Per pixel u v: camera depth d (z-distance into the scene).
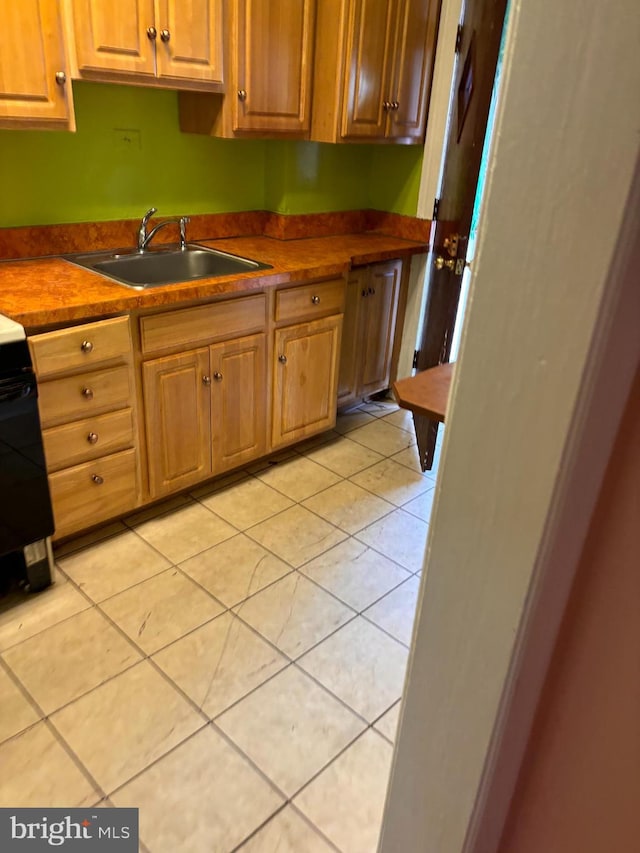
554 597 0.71
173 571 2.18
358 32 2.60
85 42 1.97
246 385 2.57
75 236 2.51
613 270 0.54
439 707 0.83
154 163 2.67
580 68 0.51
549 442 0.62
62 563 2.19
